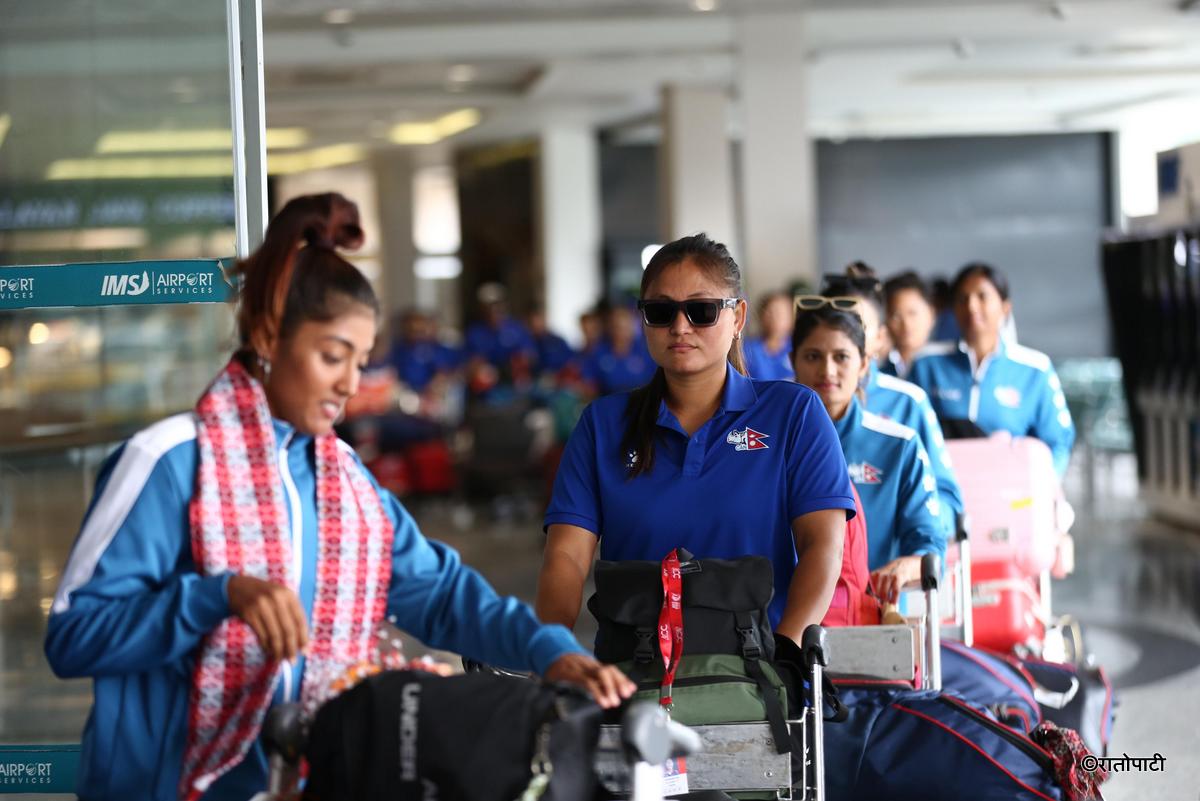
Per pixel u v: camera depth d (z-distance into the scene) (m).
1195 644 7.18
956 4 12.36
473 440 12.47
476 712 2.10
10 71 3.92
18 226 3.93
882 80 15.97
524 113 17.97
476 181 21.17
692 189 16.28
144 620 2.11
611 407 3.27
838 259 19.36
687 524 3.15
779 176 13.19
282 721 2.18
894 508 4.10
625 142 19.73
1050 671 4.52
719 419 3.19
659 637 2.78
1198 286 10.30
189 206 3.93
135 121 3.93
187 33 3.91
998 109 17.91
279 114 17.23
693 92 16.19
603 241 19.80
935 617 3.70
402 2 11.73
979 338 5.83
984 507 4.80
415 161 21.56
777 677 2.76
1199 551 9.91
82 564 2.17
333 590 2.32
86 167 3.93
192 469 2.23
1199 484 10.77
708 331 3.09
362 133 19.02
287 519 2.27
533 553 10.62
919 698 3.62
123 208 3.93
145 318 4.30
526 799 2.06
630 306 14.48
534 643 2.25
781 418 3.18
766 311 8.15
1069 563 5.21
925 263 19.38
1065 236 19.27
